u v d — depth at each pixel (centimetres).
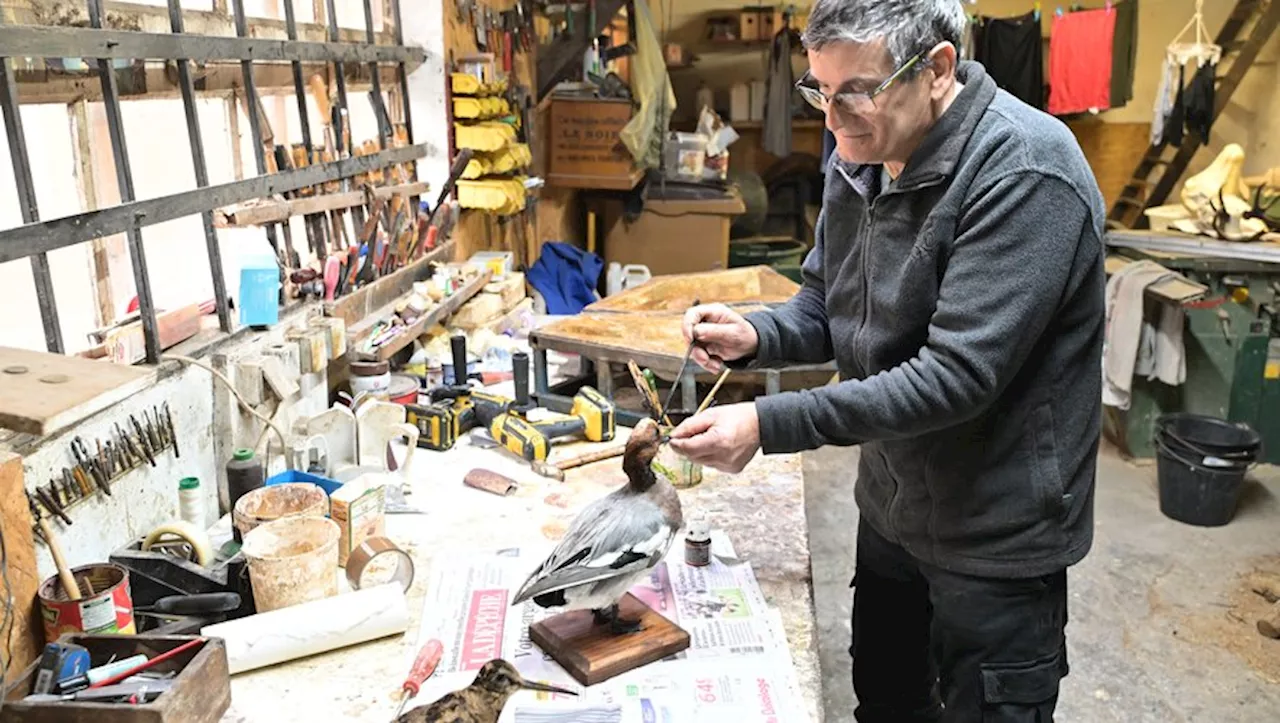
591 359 233
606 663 123
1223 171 426
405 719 106
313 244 239
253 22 215
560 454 200
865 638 178
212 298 200
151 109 187
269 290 191
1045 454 131
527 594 122
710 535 159
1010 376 122
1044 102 650
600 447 203
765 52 724
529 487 184
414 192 287
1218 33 607
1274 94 577
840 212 149
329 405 215
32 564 122
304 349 195
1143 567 340
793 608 141
